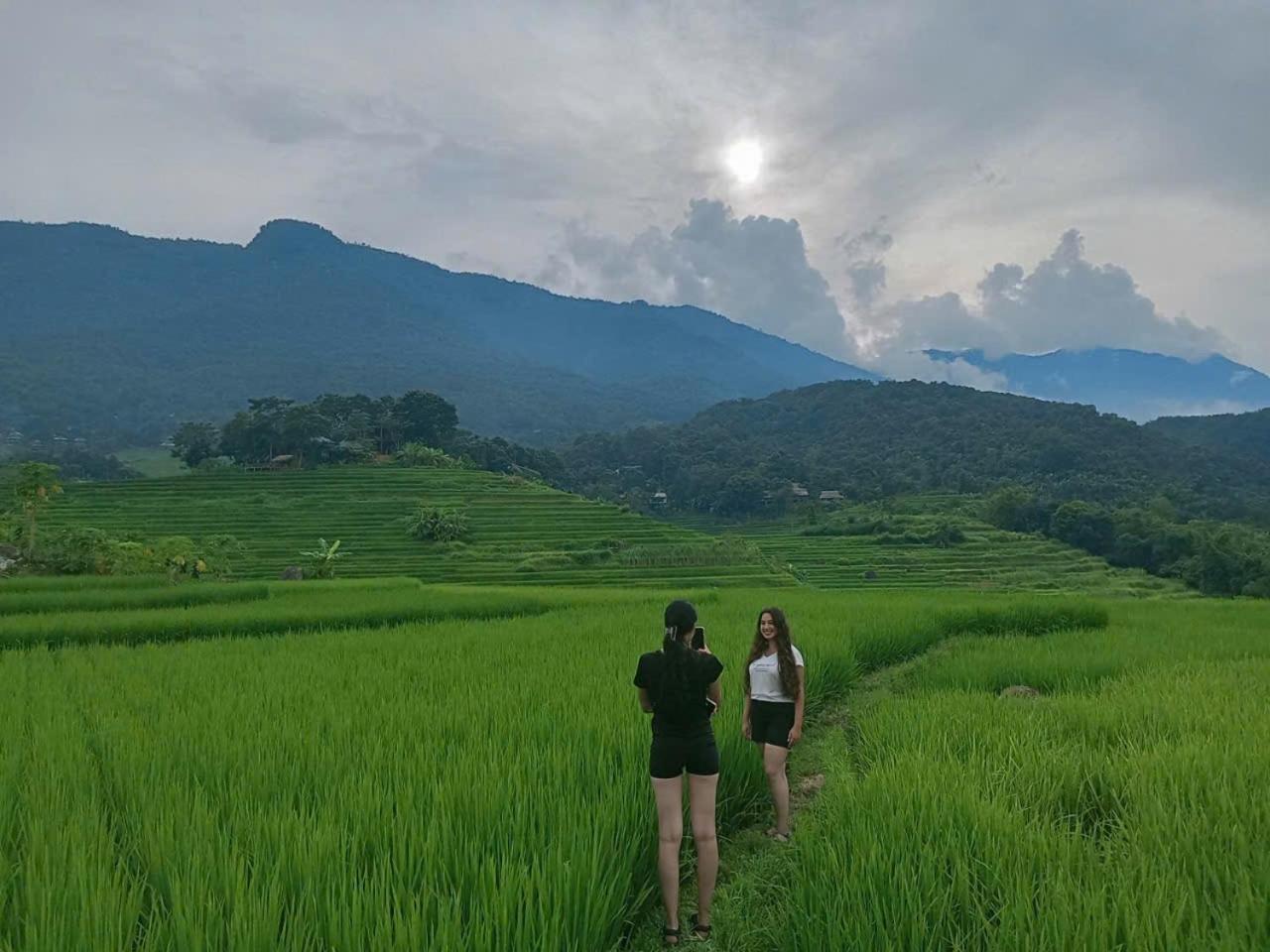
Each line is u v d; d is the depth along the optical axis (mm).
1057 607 21781
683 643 5211
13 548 38469
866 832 5195
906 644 17250
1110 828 5828
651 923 5348
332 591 32750
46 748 7324
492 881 4297
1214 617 24594
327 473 107312
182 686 11125
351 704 9375
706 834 5121
